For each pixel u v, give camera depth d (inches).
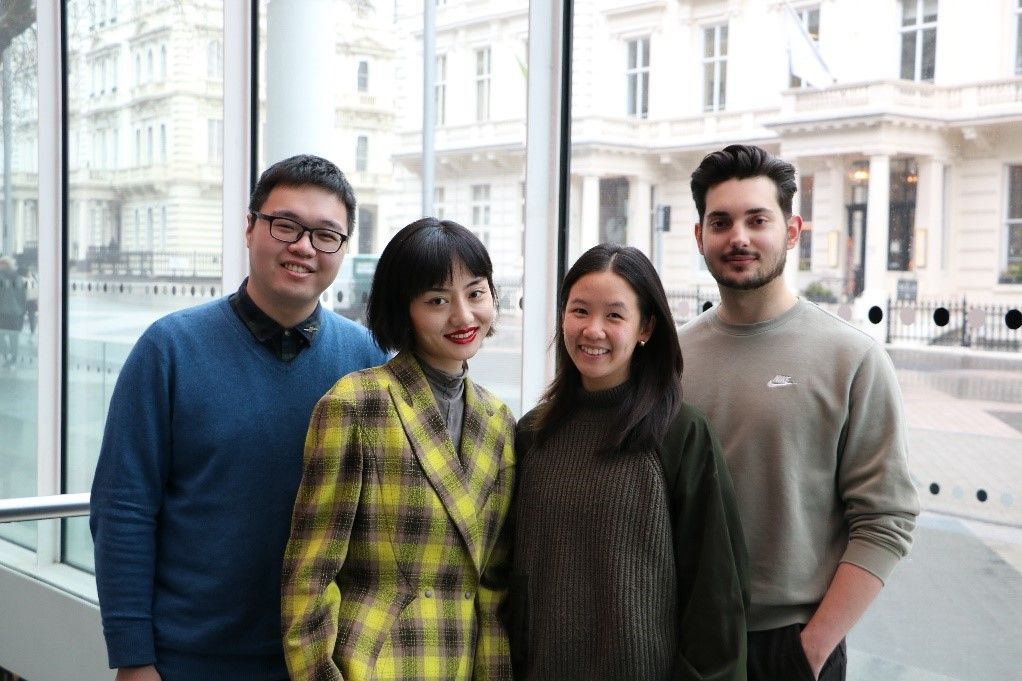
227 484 77.2
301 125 161.2
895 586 97.8
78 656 132.7
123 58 189.8
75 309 206.5
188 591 76.7
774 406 79.8
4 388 215.3
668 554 72.6
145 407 75.8
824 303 102.4
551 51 125.1
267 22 163.2
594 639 72.0
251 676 78.3
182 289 182.2
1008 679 89.0
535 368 129.6
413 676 70.2
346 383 73.6
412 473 72.7
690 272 110.6
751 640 79.5
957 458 92.0
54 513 104.4
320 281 79.2
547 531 74.4
